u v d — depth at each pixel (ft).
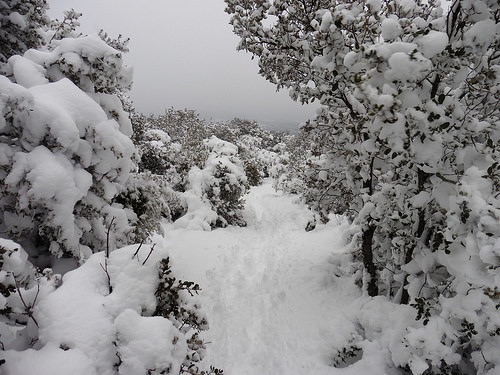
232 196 44.55
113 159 15.90
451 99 10.64
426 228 13.97
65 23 20.33
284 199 63.67
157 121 105.70
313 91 18.42
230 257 29.35
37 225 15.20
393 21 9.88
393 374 12.20
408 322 13.03
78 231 15.03
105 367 7.29
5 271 7.13
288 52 20.86
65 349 7.34
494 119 12.29
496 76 10.46
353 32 12.00
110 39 20.89
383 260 17.81
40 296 8.29
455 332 10.44
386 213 13.69
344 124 14.55
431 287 13.10
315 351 14.92
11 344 7.98
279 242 35.22
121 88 17.98
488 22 9.62
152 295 9.07
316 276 23.06
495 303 9.70
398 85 9.74
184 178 48.67
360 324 15.38
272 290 22.20
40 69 15.85
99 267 9.34
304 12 19.24
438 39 9.32
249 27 20.68
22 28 21.26
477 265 9.17
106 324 7.84
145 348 6.98
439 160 11.04
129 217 18.88
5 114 12.48
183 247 29.99
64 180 13.30
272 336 16.67
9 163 13.05
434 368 11.38
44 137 13.73
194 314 9.91
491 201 8.98
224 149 49.21
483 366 10.18
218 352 15.52
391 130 9.59
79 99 14.75
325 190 21.35
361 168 15.92
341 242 29.22
